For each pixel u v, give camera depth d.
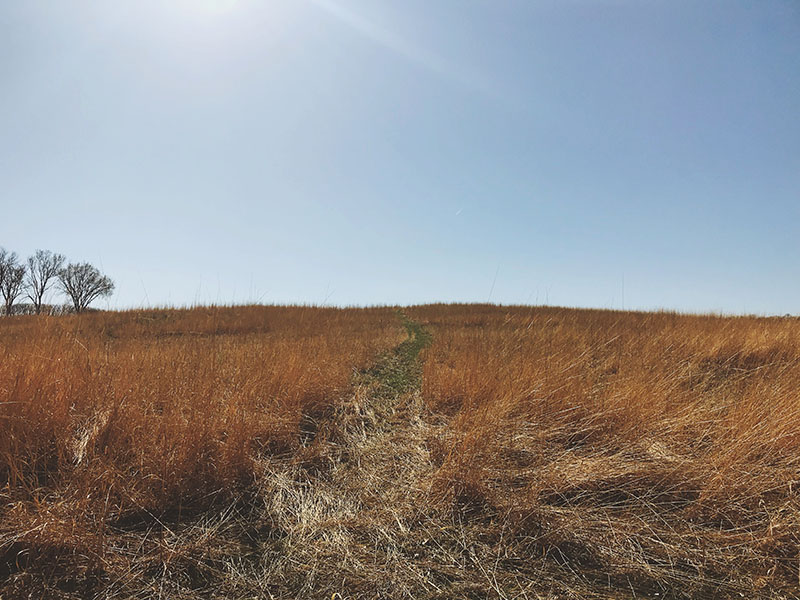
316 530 2.59
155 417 3.44
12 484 2.63
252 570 2.23
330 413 4.85
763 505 2.68
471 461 3.11
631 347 7.37
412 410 5.02
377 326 17.28
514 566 2.30
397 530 2.61
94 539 2.24
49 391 3.39
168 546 2.33
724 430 3.51
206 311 19.73
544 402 4.34
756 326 9.32
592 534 2.50
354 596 2.06
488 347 7.39
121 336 13.62
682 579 2.19
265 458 3.50
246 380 4.62
